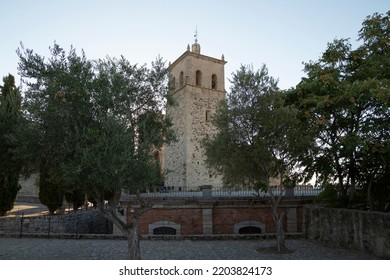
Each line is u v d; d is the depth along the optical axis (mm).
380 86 12352
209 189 20844
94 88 8945
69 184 9266
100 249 13602
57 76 8680
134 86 10336
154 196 20906
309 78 16453
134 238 9945
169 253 13008
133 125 9969
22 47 9047
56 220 19562
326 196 17156
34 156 8930
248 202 20359
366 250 12906
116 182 8477
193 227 20047
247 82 13594
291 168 15086
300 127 13828
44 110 8742
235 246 14633
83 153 7895
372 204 15891
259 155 12852
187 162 37219
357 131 13992
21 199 40375
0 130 13352
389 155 13398
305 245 15016
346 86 13531
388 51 14531
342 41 15867
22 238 16312
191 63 40312
